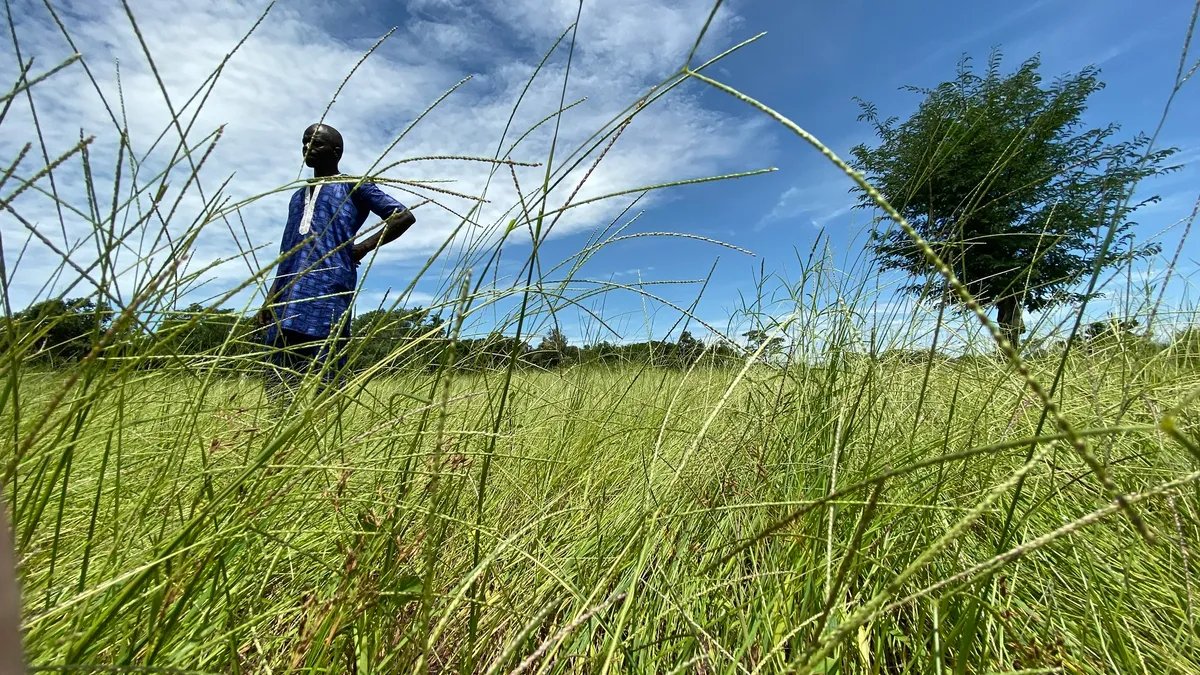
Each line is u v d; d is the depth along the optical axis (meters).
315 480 1.36
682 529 1.70
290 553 1.29
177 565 0.99
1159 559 1.39
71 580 1.03
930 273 1.71
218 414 1.49
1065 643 1.20
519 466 2.12
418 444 1.30
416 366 1.74
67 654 0.78
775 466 1.86
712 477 1.93
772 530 0.81
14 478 0.76
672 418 2.21
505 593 1.24
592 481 2.10
